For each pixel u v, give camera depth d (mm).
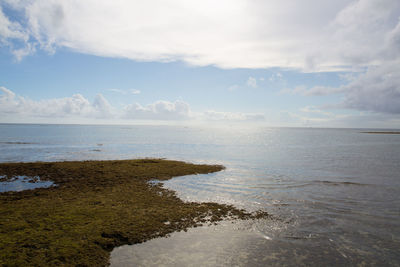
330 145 64812
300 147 57562
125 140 74438
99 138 81000
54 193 16391
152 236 10445
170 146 56281
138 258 8836
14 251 8648
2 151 41312
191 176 22812
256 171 25781
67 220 11531
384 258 9102
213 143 67875
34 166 25203
